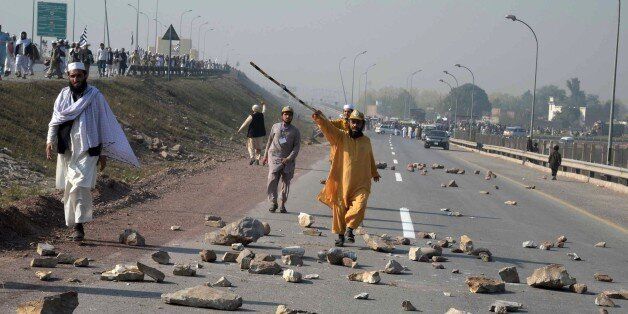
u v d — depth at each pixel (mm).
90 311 7809
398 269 11375
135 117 41250
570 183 37781
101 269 10164
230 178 26453
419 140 106875
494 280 10445
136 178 23266
